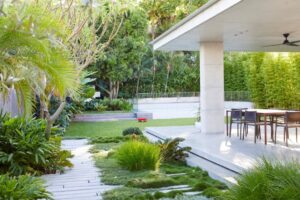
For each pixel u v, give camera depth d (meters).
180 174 5.41
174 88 23.70
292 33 7.95
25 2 3.51
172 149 6.44
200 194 4.22
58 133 9.64
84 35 7.56
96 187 4.74
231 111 7.96
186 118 16.75
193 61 24.03
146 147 5.81
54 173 5.64
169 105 20.72
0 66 3.20
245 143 6.91
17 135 5.56
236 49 11.34
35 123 6.27
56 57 3.34
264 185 2.69
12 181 3.56
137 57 19.67
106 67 19.48
